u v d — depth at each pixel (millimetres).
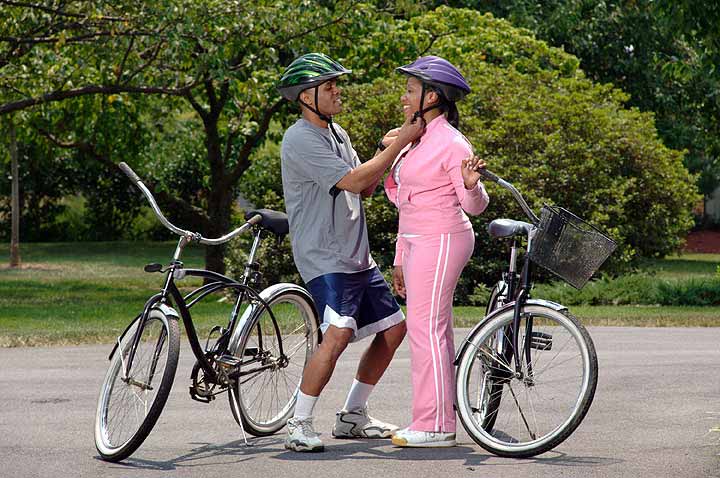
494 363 14820
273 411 16141
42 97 42656
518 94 45719
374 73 48375
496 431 15211
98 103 52156
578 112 44500
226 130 54062
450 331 15047
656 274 51031
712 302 40500
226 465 13773
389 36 47438
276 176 47344
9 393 19359
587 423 16297
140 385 14312
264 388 16016
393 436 14930
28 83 44312
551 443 13938
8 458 14156
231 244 45969
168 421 16844
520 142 43969
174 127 66312
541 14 67750
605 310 37500
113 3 39719
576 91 47625
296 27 43156
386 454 14430
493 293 15570
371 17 46062
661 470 13281
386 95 43375
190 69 45500
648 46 73750
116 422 14500
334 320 14766
